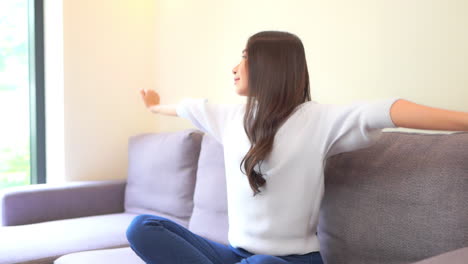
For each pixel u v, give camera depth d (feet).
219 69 8.57
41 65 9.95
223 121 5.16
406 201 4.21
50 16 9.73
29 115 10.19
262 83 4.50
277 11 7.38
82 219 7.99
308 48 6.89
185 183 7.66
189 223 7.29
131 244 4.15
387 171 4.45
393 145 4.59
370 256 4.50
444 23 5.12
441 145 4.17
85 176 9.77
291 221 4.40
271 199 4.40
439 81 5.18
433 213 4.00
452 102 5.06
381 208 4.42
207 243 4.58
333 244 4.91
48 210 8.25
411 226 4.15
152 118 10.57
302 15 6.95
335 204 4.89
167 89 10.02
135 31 10.26
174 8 9.71
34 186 8.34
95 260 5.68
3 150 10.04
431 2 5.25
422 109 3.61
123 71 10.14
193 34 9.20
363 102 4.09
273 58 4.50
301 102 4.65
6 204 7.90
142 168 8.47
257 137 4.41
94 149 9.86
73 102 9.60
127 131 10.25
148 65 10.45
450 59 5.07
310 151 4.38
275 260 4.04
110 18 9.95
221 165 6.82
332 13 6.48
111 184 8.97
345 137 4.20
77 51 9.61
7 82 9.99
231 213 4.77
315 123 4.41
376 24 5.88
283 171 4.38
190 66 9.31
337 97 6.45
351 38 6.22
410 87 5.50
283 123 4.45
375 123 3.86
